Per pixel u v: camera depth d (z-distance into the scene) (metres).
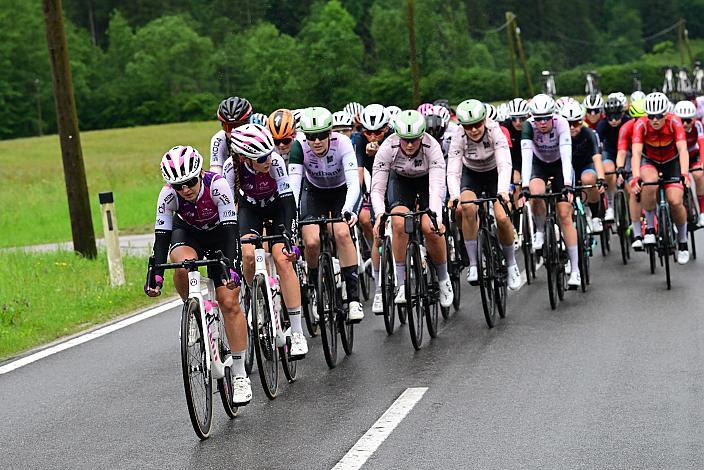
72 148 35.75
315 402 15.52
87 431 14.65
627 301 23.06
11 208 61.59
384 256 20.41
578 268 24.38
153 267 14.29
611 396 14.77
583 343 18.70
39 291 28.78
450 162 22.45
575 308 22.64
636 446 12.37
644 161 27.53
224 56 165.50
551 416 13.88
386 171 20.53
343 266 19.22
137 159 124.81
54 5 35.00
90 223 36.12
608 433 12.96
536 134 25.11
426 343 19.75
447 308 22.41
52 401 16.66
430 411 14.50
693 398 14.39
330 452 12.79
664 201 25.31
